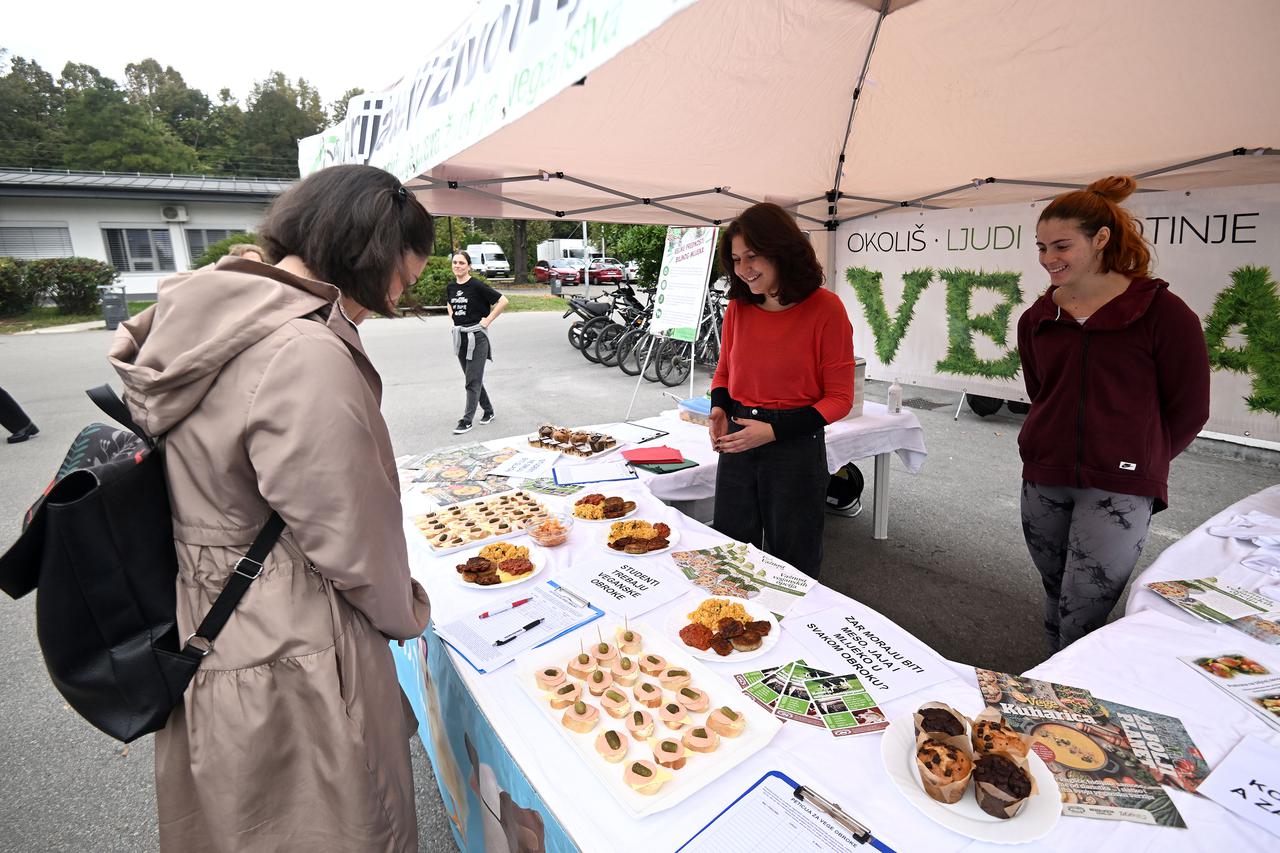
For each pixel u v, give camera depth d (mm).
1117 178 1701
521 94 1270
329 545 891
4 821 1874
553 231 37375
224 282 899
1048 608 2117
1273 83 1931
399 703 1086
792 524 2094
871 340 4270
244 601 923
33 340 13375
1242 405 2984
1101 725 1029
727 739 1010
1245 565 1581
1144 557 3387
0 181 18312
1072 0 1766
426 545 1791
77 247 19828
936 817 837
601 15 995
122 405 994
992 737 904
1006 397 3688
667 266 5586
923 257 3898
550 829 914
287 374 858
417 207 1047
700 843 827
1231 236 2900
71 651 876
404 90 2113
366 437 920
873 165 3127
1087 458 1808
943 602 2988
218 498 915
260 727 920
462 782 1352
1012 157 2855
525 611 1406
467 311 5801
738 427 2143
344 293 1020
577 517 1955
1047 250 1744
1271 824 837
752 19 1768
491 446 2834
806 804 881
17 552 854
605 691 1093
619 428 3139
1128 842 816
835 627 1327
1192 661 1197
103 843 1797
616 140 2424
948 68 2217
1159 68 1963
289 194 1007
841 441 3115
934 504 4145
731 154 2805
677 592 1481
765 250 1865
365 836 983
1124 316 1688
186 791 980
